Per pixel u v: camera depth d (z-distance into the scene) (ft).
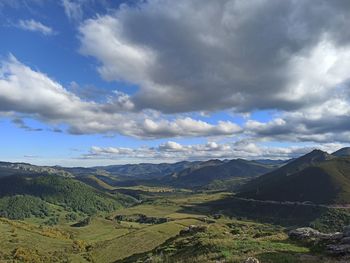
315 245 147.43
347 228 152.15
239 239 176.76
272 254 134.00
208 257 144.05
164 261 170.19
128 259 269.23
